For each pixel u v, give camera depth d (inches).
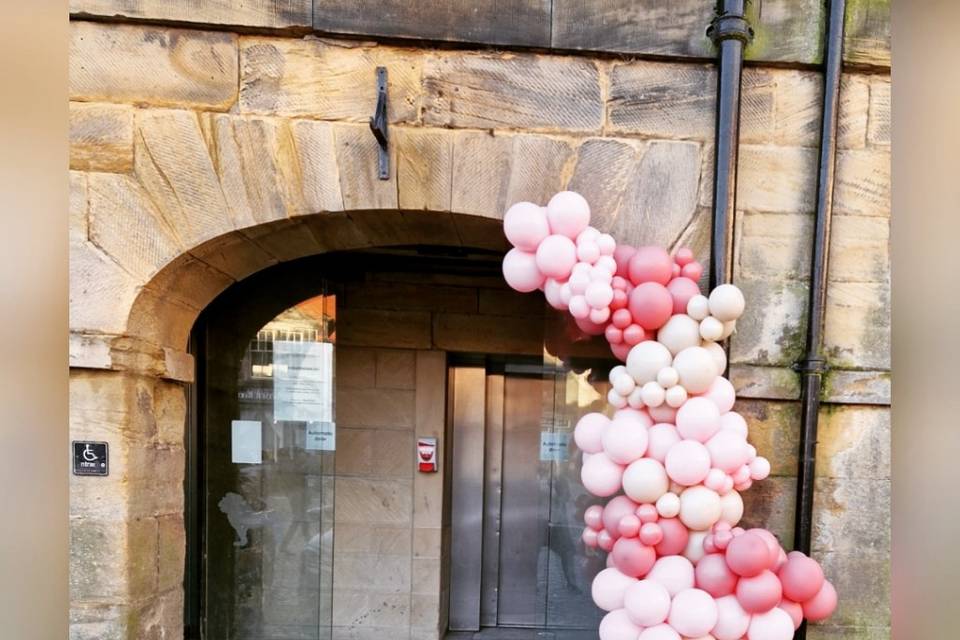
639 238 76.0
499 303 132.7
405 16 73.9
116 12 71.8
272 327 105.6
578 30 74.9
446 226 81.4
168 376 79.2
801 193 76.5
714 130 75.7
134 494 74.3
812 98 76.4
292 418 106.3
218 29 73.2
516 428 150.2
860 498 75.4
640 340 67.2
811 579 60.9
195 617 102.3
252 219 74.6
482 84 75.3
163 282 76.1
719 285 72.1
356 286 132.3
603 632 65.7
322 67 74.4
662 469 64.7
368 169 74.6
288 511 106.5
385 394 134.8
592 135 75.7
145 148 73.3
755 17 75.6
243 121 73.9
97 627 71.6
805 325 76.0
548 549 86.2
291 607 106.5
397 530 135.0
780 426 76.2
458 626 146.6
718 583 62.1
